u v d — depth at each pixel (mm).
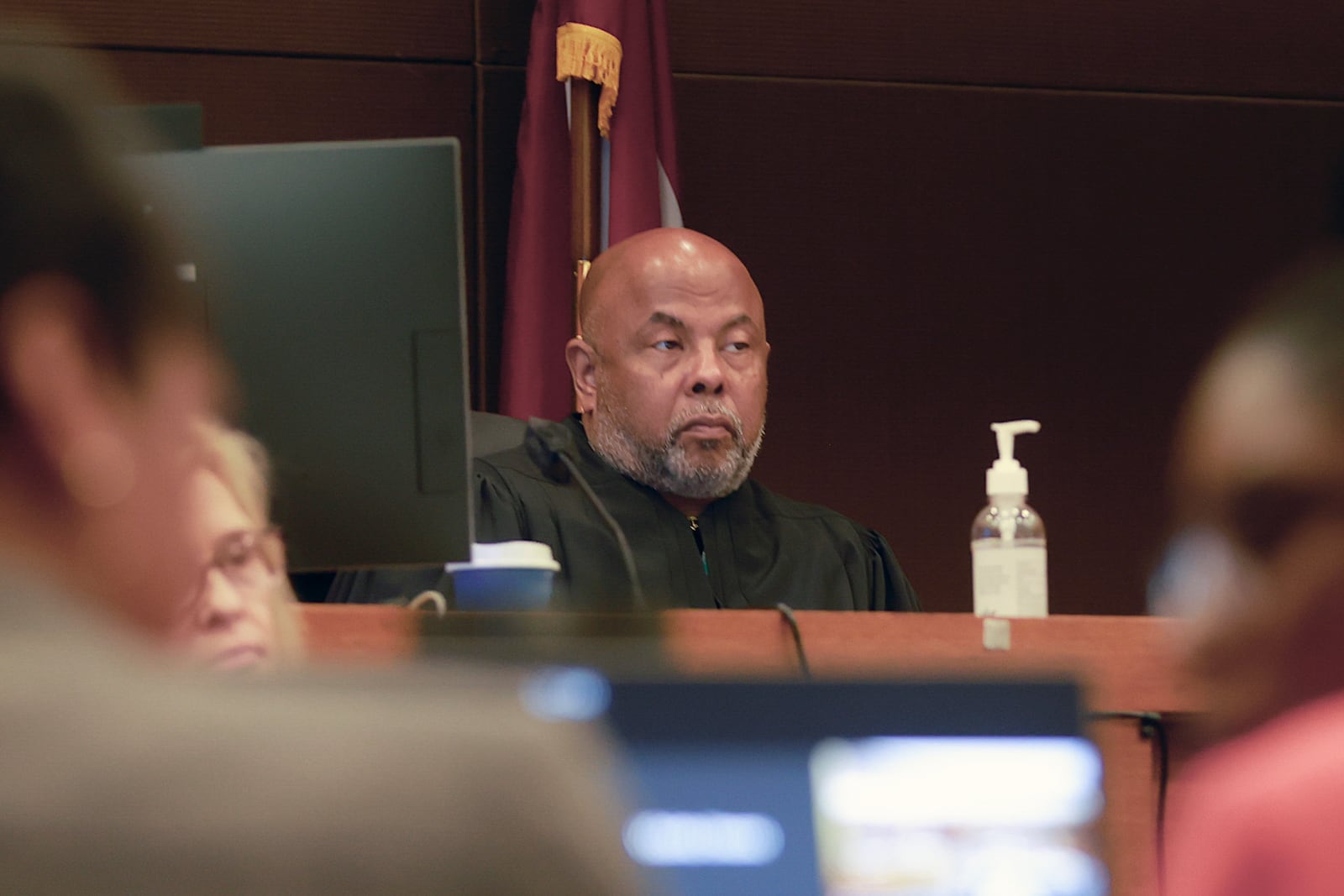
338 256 4887
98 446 1684
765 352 7629
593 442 7559
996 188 11914
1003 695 2164
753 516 7434
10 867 1434
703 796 2068
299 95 10953
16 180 1639
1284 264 12172
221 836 1459
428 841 1486
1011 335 11867
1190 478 2598
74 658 1559
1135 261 12047
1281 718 2463
